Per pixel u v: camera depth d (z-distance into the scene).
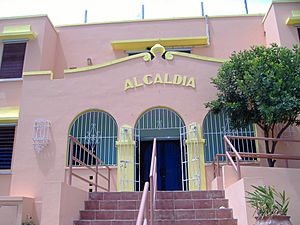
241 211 6.35
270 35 13.09
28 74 11.77
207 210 7.02
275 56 9.62
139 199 7.98
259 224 5.49
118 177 10.62
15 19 13.69
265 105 8.93
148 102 11.21
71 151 7.54
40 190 10.61
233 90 10.11
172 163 11.59
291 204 7.00
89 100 11.39
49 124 11.21
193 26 14.00
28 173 10.78
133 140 10.90
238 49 13.62
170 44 13.64
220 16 14.04
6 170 11.34
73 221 6.99
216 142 10.85
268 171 7.29
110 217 7.26
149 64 11.55
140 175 11.38
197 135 10.80
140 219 3.95
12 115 12.06
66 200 6.78
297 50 9.70
